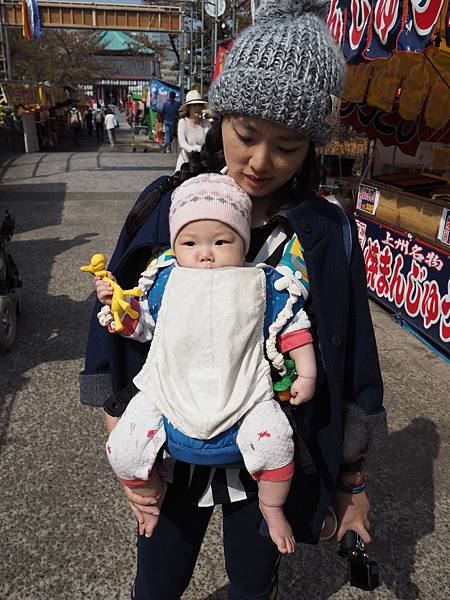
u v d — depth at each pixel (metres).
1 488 2.53
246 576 1.37
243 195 1.13
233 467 1.16
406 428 3.09
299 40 1.06
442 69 4.42
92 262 1.15
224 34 15.63
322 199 1.30
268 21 1.18
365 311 1.30
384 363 3.85
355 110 5.77
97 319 1.32
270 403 1.12
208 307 1.07
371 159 6.70
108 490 2.54
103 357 1.31
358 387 1.31
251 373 1.10
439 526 2.39
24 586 2.03
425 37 2.71
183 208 1.10
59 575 2.08
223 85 1.10
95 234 7.17
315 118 1.08
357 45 3.42
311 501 1.30
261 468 1.10
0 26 17.28
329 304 1.20
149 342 1.26
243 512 1.29
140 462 1.14
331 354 1.20
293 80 1.04
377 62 4.33
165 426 1.14
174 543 1.34
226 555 1.39
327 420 1.26
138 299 1.19
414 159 6.63
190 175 1.28
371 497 2.54
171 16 16.62
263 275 1.11
